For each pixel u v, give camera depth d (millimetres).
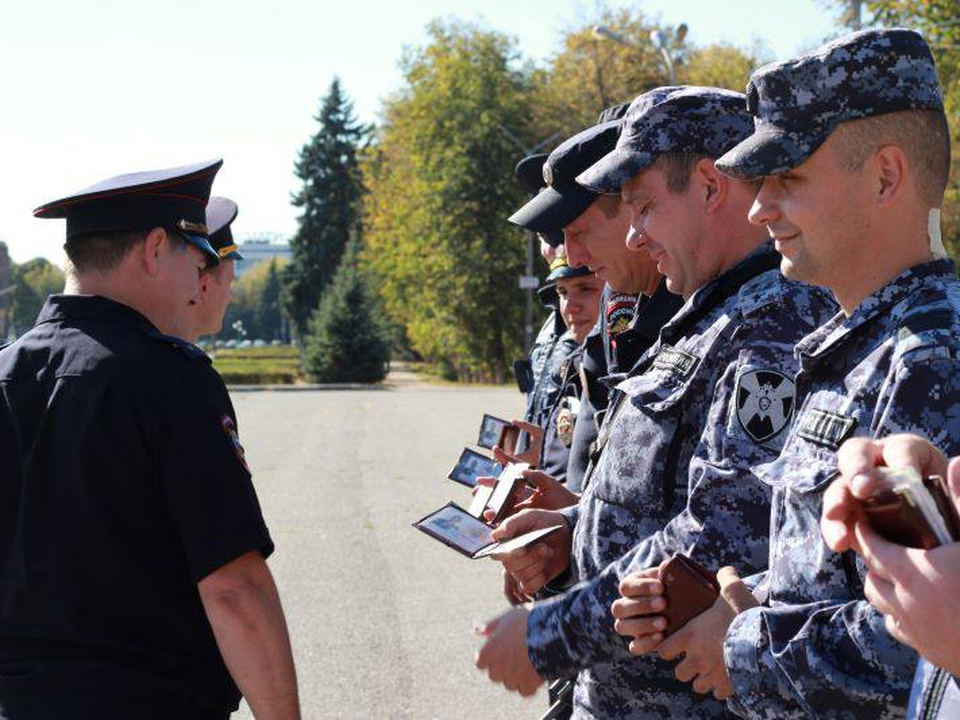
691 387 2275
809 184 1781
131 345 2307
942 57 17734
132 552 2246
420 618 6777
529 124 44312
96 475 2230
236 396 32344
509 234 44156
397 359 75688
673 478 2301
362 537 9281
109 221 2410
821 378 1810
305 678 5695
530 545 2688
